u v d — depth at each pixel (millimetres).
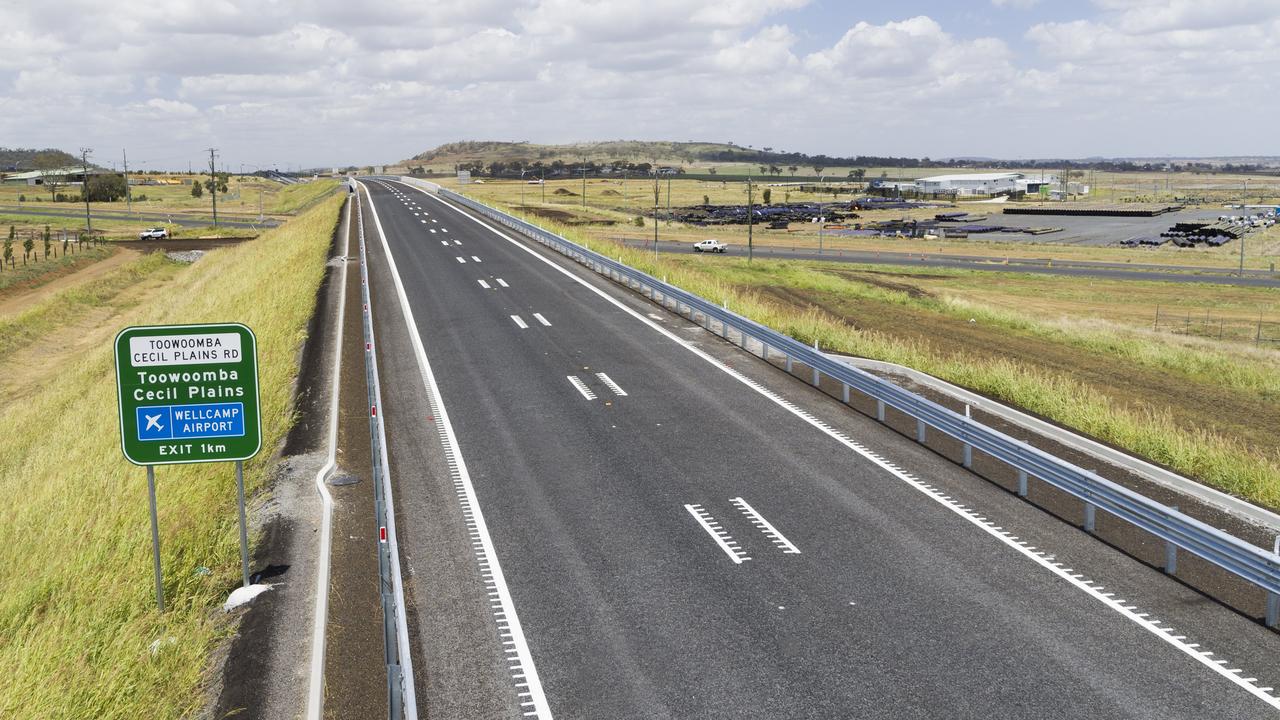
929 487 14969
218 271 50125
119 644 9648
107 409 21469
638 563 12133
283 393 19891
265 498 14492
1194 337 43031
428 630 10422
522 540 12930
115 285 62812
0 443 24797
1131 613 10602
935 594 11133
